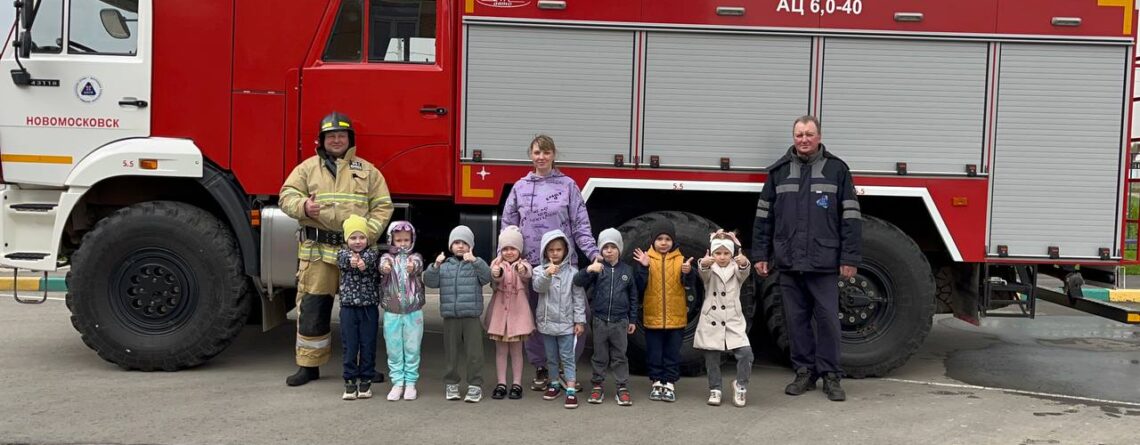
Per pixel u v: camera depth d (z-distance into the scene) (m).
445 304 4.71
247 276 5.36
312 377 5.25
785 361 5.96
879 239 5.39
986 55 5.28
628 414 4.61
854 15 5.26
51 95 5.27
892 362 5.46
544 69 5.27
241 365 5.69
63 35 5.29
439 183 5.32
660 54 5.28
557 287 4.72
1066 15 5.26
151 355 5.30
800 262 4.89
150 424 4.29
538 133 5.29
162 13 5.26
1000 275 5.66
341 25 5.30
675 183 5.32
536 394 5.03
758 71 5.30
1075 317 8.29
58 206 5.26
